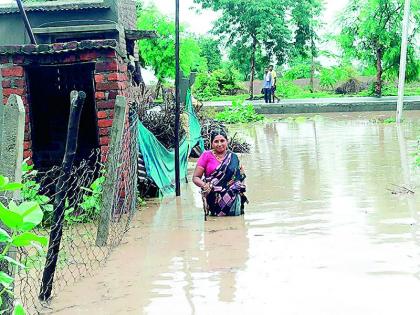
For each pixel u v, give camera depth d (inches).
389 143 586.2
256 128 855.7
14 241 137.7
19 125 165.5
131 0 632.4
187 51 1211.2
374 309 179.6
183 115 481.7
